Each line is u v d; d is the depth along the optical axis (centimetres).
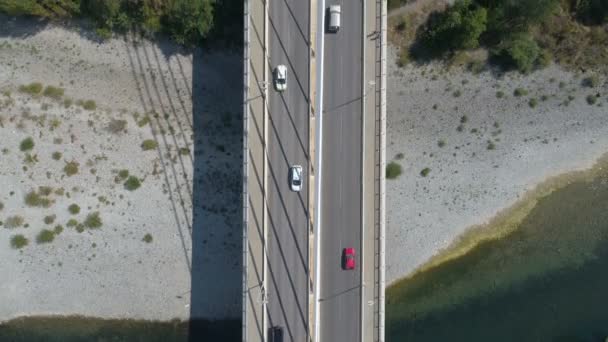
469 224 5203
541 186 5219
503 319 5200
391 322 5225
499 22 4984
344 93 4462
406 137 5206
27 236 5209
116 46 5209
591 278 5197
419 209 5197
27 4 4906
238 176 5203
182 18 4847
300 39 4462
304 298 4459
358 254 4453
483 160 5206
